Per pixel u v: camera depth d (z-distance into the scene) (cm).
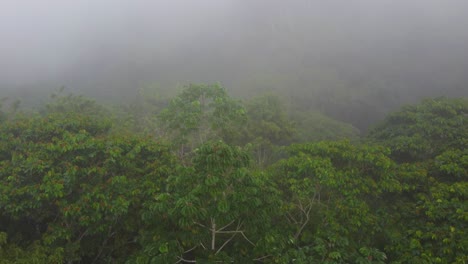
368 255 891
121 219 1098
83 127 1343
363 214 1016
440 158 1241
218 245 1052
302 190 1059
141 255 854
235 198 795
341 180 1059
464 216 895
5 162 1086
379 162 1135
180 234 878
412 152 1503
